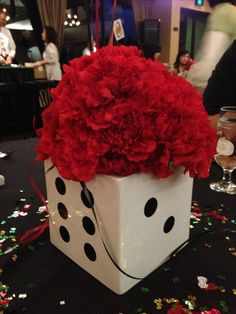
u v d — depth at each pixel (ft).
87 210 1.48
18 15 16.39
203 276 1.55
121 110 1.32
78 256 1.63
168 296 1.42
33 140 4.17
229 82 3.77
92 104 1.34
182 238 1.74
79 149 1.39
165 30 21.12
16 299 1.42
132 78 1.37
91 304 1.38
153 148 1.31
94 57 1.59
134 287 1.49
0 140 10.64
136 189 1.36
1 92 10.92
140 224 1.43
